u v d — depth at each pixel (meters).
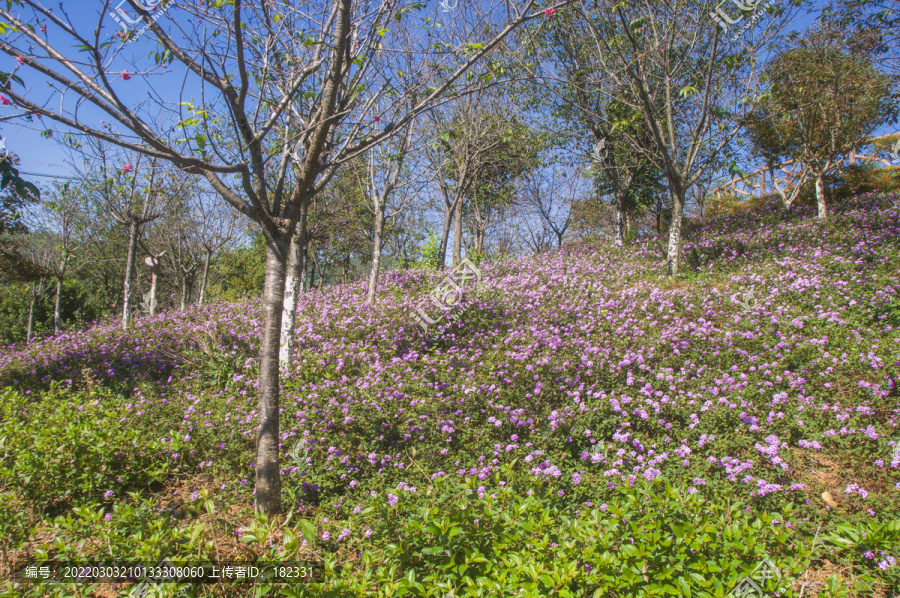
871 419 5.37
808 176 18.41
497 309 9.92
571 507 4.17
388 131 4.41
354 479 4.82
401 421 5.83
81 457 4.25
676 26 11.56
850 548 3.43
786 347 6.89
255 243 25.09
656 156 13.34
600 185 19.31
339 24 3.75
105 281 25.53
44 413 5.69
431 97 4.39
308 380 7.20
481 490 3.97
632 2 11.57
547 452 5.19
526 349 7.47
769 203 18.91
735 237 13.15
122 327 11.70
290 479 4.75
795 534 3.70
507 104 13.45
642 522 2.94
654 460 4.63
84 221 16.02
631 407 5.64
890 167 18.70
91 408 5.48
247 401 6.43
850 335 7.00
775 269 10.20
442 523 2.95
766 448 4.57
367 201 13.59
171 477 4.92
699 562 2.65
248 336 9.55
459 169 14.73
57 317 16.11
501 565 2.84
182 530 3.18
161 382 8.29
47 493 4.06
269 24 4.36
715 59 12.05
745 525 2.95
